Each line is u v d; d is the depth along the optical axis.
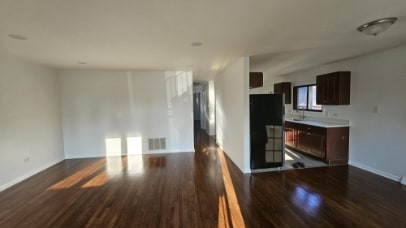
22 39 2.65
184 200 2.90
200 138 7.61
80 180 3.68
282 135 4.14
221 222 2.38
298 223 2.33
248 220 2.40
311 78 5.39
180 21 2.13
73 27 2.26
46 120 4.48
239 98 4.11
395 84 3.42
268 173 3.94
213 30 2.41
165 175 3.89
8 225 2.37
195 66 4.80
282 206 2.70
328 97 4.54
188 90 5.59
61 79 5.05
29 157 3.93
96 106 5.25
